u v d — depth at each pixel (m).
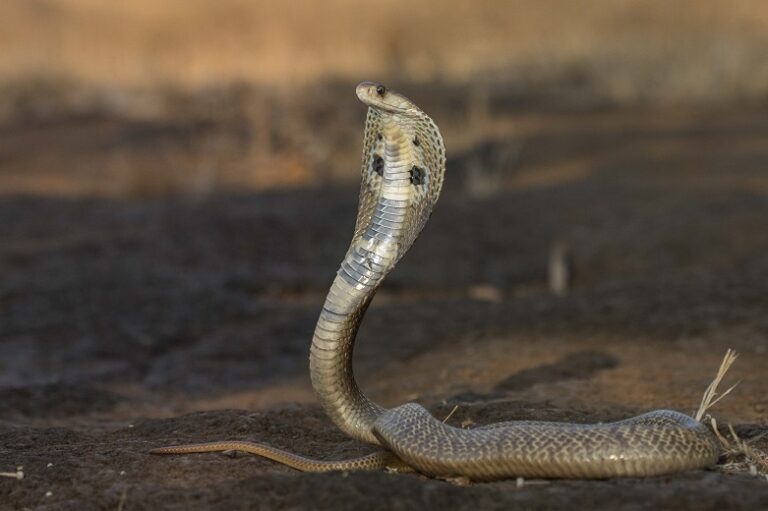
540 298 36.62
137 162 67.25
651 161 59.00
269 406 27.50
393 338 33.00
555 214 49.56
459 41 104.19
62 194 58.91
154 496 17.50
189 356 33.09
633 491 16.55
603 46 97.06
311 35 106.81
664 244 43.72
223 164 67.38
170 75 93.50
